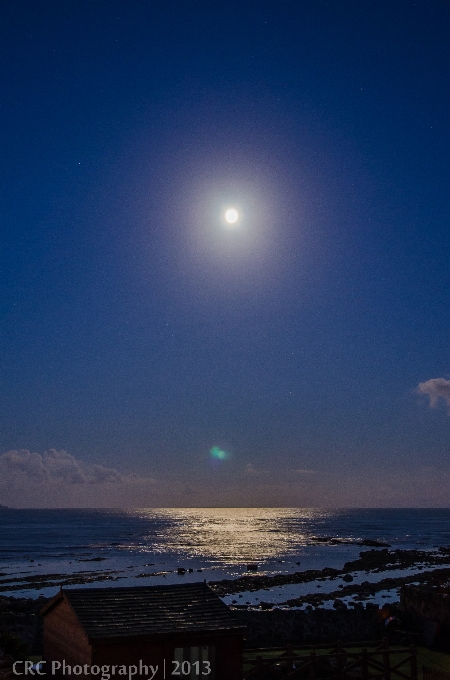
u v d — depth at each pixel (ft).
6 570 338.75
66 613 82.74
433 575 262.06
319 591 240.94
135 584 270.87
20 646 105.70
